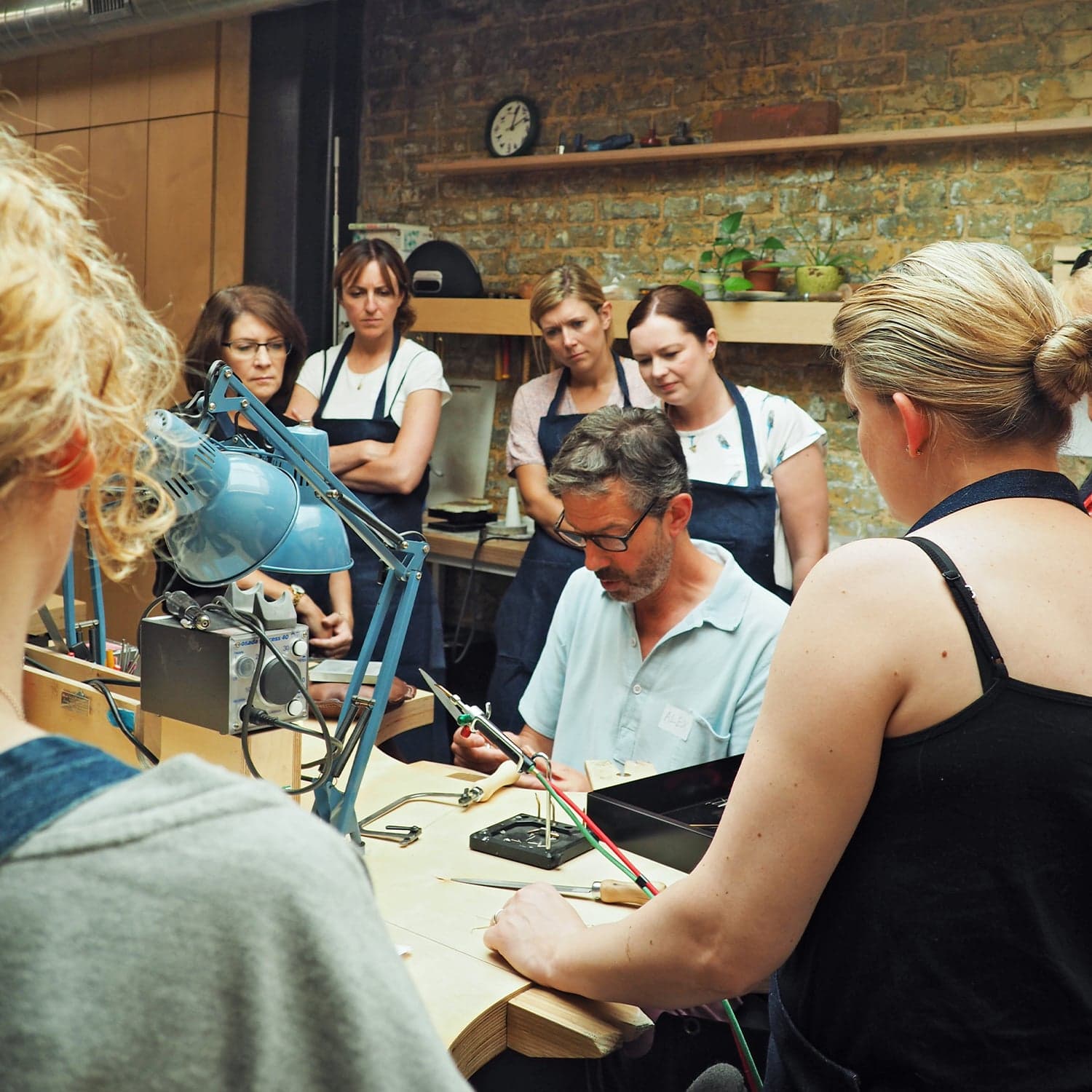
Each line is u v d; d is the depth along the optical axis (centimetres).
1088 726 93
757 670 213
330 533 158
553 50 523
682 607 218
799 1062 106
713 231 484
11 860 50
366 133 583
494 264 547
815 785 98
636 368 364
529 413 368
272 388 311
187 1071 50
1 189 55
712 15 479
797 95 462
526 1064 143
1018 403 101
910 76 438
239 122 540
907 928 97
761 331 437
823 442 316
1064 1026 95
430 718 241
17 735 55
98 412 59
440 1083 55
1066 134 409
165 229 554
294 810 56
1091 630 95
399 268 361
